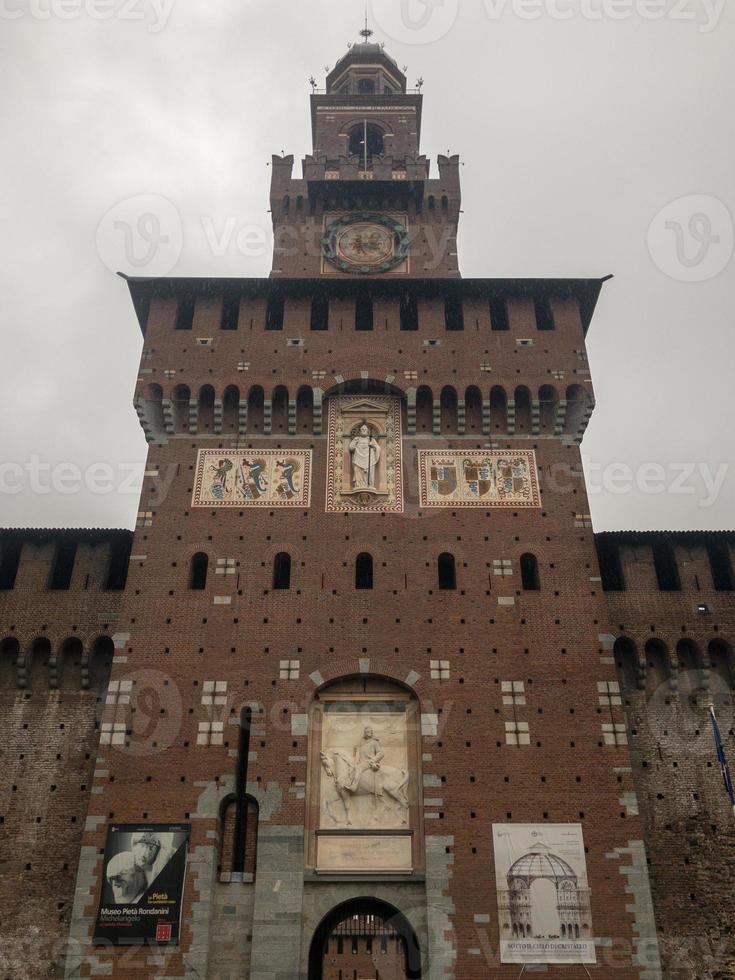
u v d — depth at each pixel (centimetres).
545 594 4138
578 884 3512
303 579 4159
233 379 4659
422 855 3600
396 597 4119
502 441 4550
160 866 3538
